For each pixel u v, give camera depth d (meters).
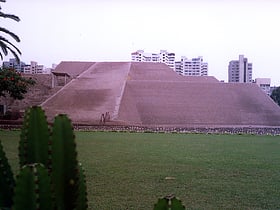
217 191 6.19
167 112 33.94
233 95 37.22
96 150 11.54
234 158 10.12
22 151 1.77
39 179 1.46
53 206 1.48
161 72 46.59
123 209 5.09
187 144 13.82
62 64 51.06
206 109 34.62
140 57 71.88
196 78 45.25
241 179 7.21
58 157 1.72
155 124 31.12
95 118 30.19
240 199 5.66
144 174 7.61
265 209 5.14
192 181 6.99
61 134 1.75
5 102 32.84
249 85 39.03
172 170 8.12
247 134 19.77
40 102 34.44
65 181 1.72
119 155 10.41
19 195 1.44
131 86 38.31
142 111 33.88
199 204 5.38
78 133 18.52
